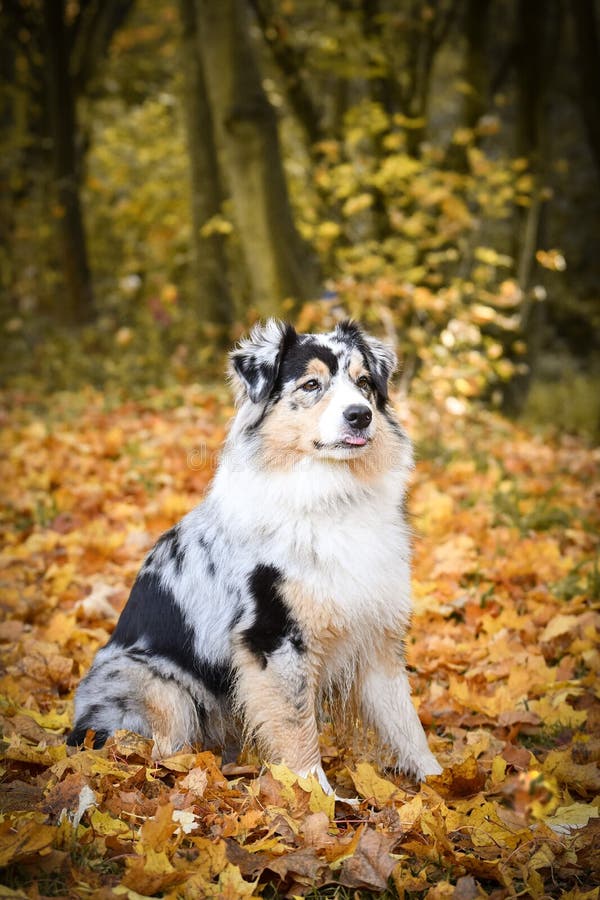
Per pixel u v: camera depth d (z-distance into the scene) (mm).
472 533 7676
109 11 21156
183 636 4203
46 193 19844
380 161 14586
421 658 5457
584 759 4305
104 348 17359
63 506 8320
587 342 26484
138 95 23453
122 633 4430
